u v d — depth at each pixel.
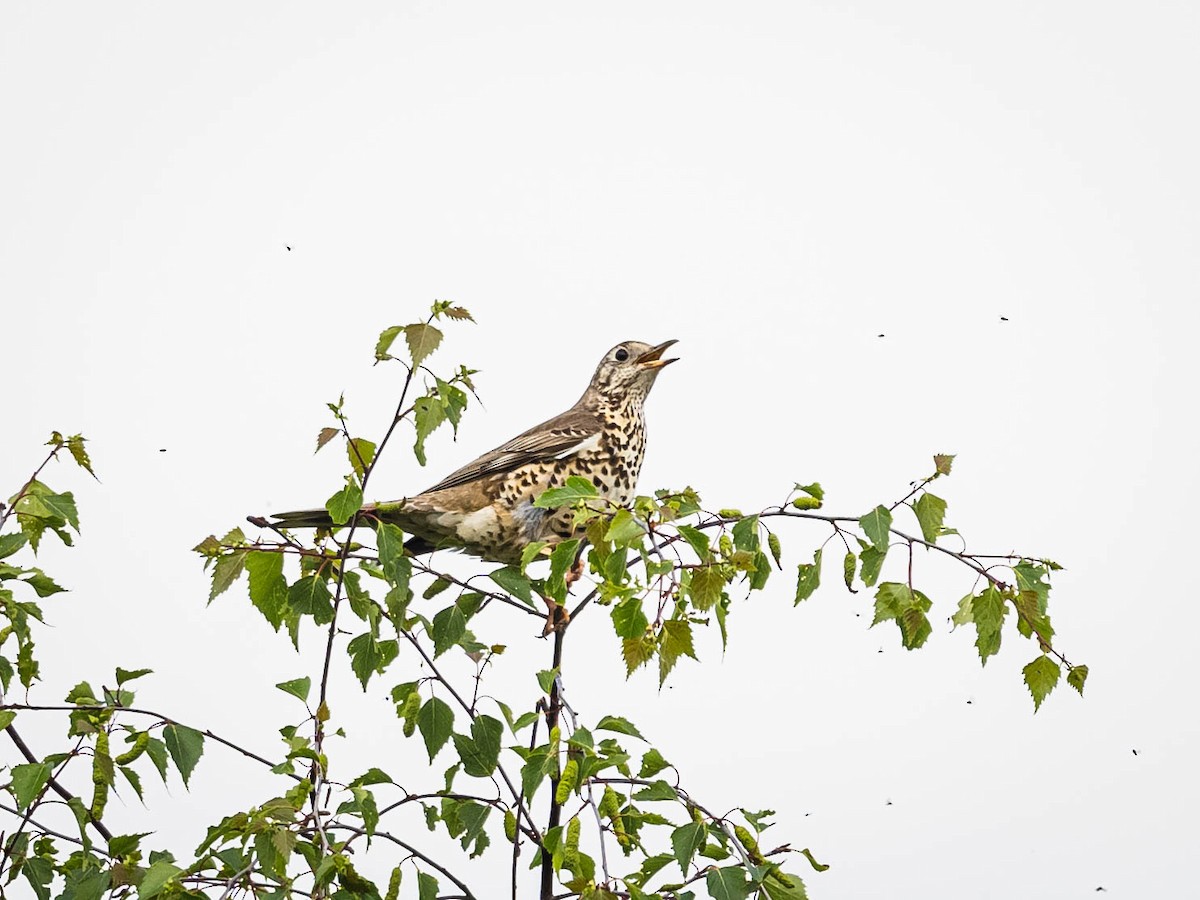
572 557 9.22
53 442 10.60
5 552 10.18
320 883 8.24
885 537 9.30
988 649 9.42
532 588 10.03
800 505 9.73
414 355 9.13
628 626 8.39
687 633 8.36
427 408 9.27
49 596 10.53
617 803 8.70
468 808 9.73
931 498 9.51
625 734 8.89
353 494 9.46
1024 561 9.53
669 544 9.39
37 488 10.58
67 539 10.64
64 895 9.30
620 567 8.77
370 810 9.15
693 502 9.62
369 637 9.62
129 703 9.27
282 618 9.73
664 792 8.77
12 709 8.99
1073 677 9.28
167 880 8.30
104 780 8.73
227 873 8.60
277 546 9.62
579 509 8.90
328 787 8.91
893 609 9.44
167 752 8.98
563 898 9.38
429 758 9.45
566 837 8.50
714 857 8.95
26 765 8.79
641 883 8.77
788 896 8.57
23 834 9.59
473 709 9.66
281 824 8.38
